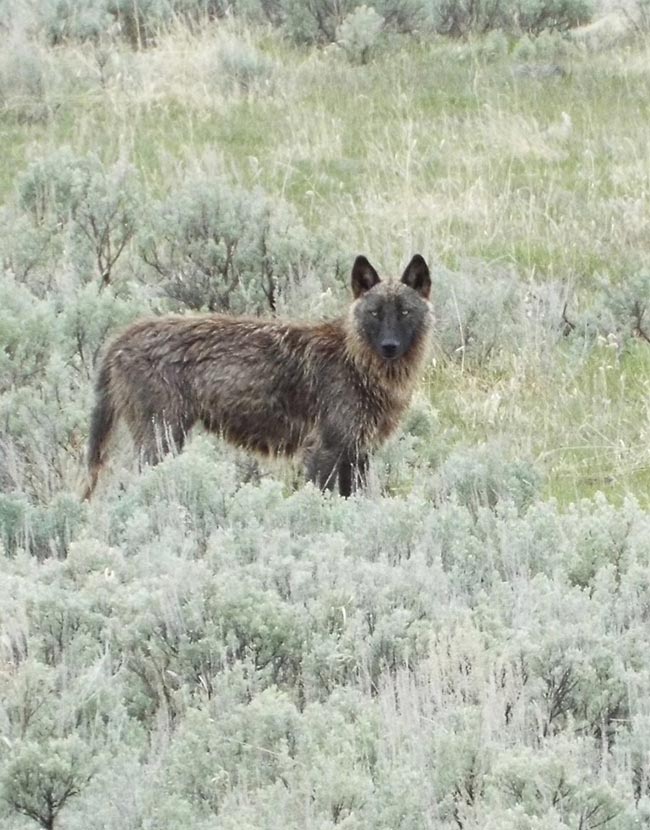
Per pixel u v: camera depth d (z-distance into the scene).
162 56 60.88
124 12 66.44
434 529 23.30
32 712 17.70
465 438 30.48
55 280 37.47
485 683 18.33
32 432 27.56
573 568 22.33
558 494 27.61
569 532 23.61
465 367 34.31
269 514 23.94
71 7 65.44
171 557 21.27
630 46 63.50
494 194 46.53
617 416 30.80
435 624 20.02
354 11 65.75
